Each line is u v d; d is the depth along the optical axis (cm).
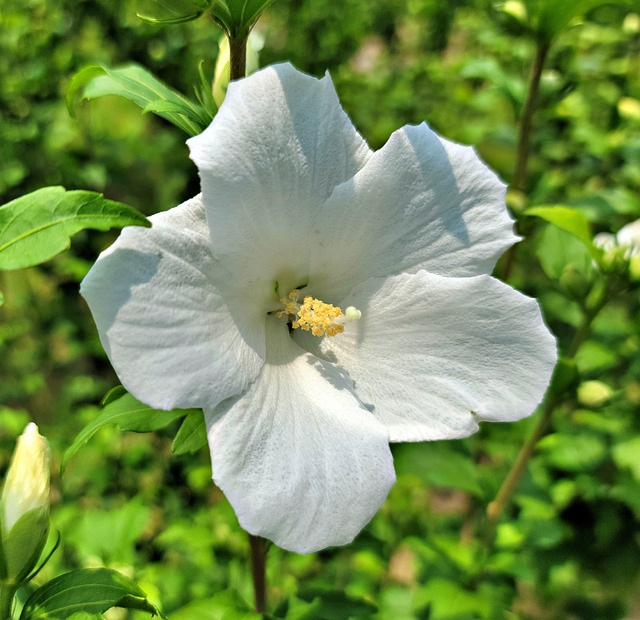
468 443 32
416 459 26
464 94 46
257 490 14
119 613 25
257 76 15
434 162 16
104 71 17
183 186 52
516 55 37
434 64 51
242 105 14
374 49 58
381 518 34
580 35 40
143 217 14
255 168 15
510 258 28
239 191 14
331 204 16
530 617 38
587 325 24
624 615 39
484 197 16
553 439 26
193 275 14
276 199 15
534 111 27
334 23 53
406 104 51
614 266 23
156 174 54
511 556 26
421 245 16
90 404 49
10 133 46
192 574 31
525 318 16
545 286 37
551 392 24
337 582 36
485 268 16
